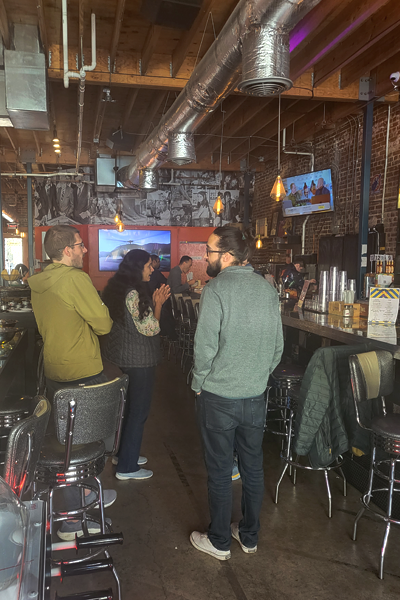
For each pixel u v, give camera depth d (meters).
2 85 5.24
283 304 5.11
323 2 4.19
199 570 2.13
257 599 1.95
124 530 2.45
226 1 4.32
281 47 3.20
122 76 5.64
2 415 2.47
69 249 2.34
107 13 4.72
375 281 3.86
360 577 2.10
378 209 7.30
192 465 3.28
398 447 2.16
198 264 12.74
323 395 2.60
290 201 9.50
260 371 2.09
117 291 2.86
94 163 10.77
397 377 2.92
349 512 2.69
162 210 12.61
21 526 0.84
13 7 4.60
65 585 2.02
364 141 6.51
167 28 4.90
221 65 3.83
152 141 6.79
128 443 3.01
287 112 7.66
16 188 15.52
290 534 2.44
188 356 6.43
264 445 3.67
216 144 9.47
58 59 5.44
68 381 2.35
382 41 5.22
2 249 8.68
